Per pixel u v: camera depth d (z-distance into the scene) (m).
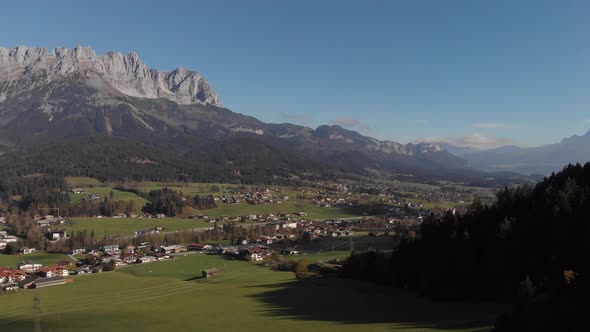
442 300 108.38
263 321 99.06
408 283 130.75
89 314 114.19
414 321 87.38
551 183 133.00
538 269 98.69
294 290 137.62
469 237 119.06
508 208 129.62
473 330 73.88
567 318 63.84
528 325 66.31
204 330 93.75
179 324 100.69
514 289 98.94
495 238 113.88
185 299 131.75
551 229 106.56
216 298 131.88
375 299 118.19
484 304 98.50
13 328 102.81
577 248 95.12
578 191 115.88
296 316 102.12
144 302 128.88
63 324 104.44
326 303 116.19
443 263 116.44
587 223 99.25
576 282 71.00
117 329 98.25
